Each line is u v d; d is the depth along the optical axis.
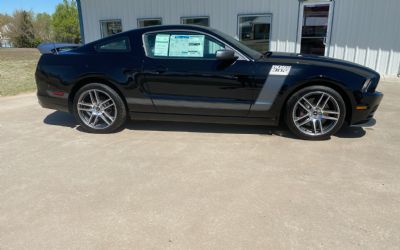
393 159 3.57
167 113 4.43
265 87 4.04
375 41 9.19
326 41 9.70
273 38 10.23
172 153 3.84
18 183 3.15
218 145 4.07
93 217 2.57
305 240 2.26
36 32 45.00
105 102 4.54
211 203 2.74
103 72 4.37
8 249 2.23
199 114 4.34
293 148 3.93
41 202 2.81
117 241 2.28
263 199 2.79
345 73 3.92
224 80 4.10
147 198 2.84
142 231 2.39
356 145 4.00
